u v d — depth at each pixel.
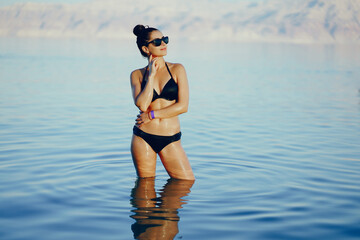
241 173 5.32
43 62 28.83
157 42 4.58
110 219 3.72
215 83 18.95
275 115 10.74
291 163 5.89
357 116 10.67
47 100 12.52
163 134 4.75
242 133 8.26
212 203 4.17
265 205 4.13
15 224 3.60
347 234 3.46
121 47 74.25
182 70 4.68
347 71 27.38
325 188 4.72
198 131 8.43
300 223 3.68
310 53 65.06
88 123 9.07
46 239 3.30
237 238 3.35
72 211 3.91
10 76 19.08
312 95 15.23
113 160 5.86
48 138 7.39
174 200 4.24
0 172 5.19
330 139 7.72
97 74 21.83
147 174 4.98
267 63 35.50
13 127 8.38
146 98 4.52
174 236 3.37
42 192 4.45
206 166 5.65
